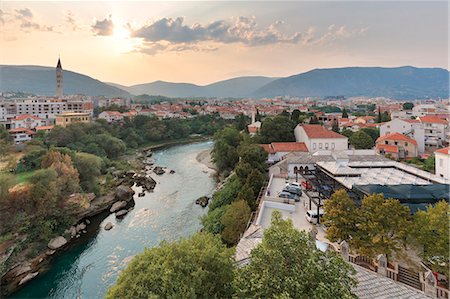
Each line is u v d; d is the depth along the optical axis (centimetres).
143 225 4916
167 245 1789
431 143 7919
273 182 5034
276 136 7775
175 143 14425
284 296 1090
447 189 2972
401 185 3122
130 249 4156
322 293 1148
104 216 5366
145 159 10500
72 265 3812
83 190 5762
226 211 3934
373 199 2494
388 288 1736
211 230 3875
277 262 1273
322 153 5659
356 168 4275
